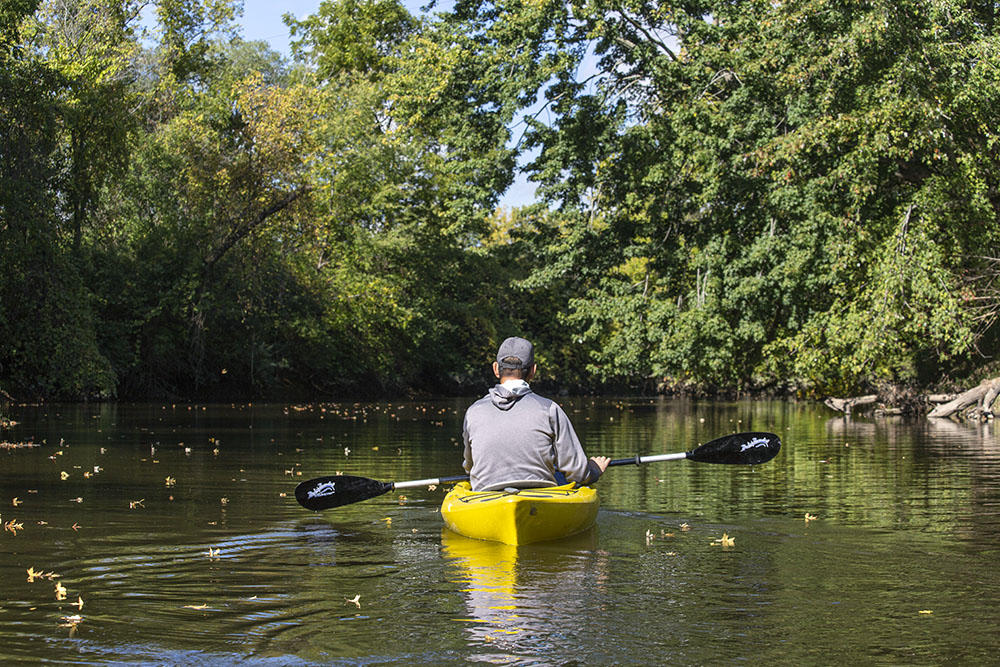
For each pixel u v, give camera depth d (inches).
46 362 904.3
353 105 1414.9
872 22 691.4
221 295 1178.0
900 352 746.8
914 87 692.1
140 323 1095.6
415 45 1051.9
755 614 164.2
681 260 958.4
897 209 733.3
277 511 278.4
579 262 1000.9
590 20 948.6
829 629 155.1
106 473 373.7
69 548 219.9
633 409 1148.5
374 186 1457.9
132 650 142.8
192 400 1181.1
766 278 858.8
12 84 872.3
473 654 141.7
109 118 989.8
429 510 283.3
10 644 145.3
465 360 1695.4
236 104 1205.1
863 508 287.9
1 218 858.8
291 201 1229.7
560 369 1845.5
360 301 1374.3
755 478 373.7
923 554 215.5
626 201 980.6
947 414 845.8
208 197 1181.7
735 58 882.8
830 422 812.6
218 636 150.0
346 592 179.0
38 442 512.7
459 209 986.1
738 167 874.1
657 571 198.1
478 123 979.9
